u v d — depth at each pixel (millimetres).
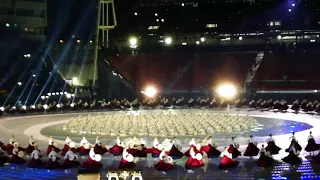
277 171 28531
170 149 32625
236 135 42750
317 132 43594
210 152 32906
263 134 43062
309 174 27625
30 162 31359
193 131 43281
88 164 30094
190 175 28031
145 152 33250
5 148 34594
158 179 27156
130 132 44094
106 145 39188
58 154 33625
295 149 31062
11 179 28344
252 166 29969
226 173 28344
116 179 24000
